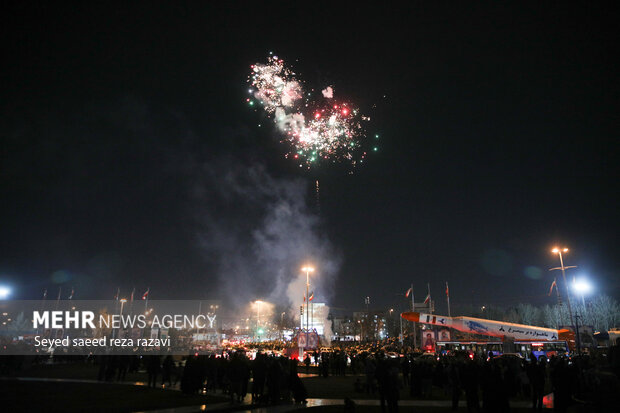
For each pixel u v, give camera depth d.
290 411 18.12
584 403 18.80
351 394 24.58
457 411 18.48
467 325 52.62
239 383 20.64
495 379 15.80
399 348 63.50
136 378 32.66
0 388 24.75
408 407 19.64
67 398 20.66
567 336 50.06
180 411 17.17
